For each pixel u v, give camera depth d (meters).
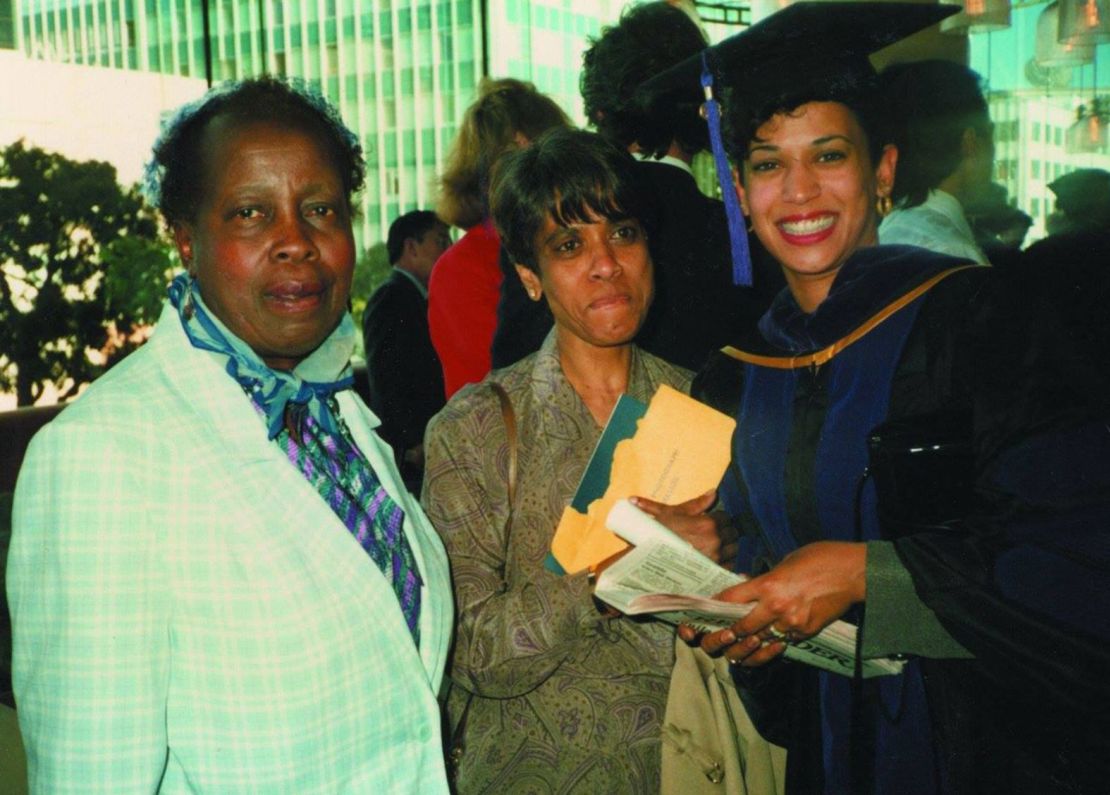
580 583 1.67
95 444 1.10
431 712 1.31
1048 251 1.38
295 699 1.17
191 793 1.18
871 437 1.41
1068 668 1.31
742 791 1.68
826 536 1.53
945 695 1.48
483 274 2.94
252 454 1.20
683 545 1.42
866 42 1.57
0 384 7.64
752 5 3.95
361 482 1.40
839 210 1.56
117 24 7.75
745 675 1.69
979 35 3.96
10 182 7.48
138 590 1.10
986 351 1.37
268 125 1.25
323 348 1.38
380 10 8.79
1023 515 1.32
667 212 2.21
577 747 1.69
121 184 7.79
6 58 7.36
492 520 1.74
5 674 4.12
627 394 1.82
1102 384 1.30
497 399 1.78
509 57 8.00
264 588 1.17
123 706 1.08
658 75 2.10
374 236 9.02
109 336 7.91
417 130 8.86
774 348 1.66
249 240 1.24
